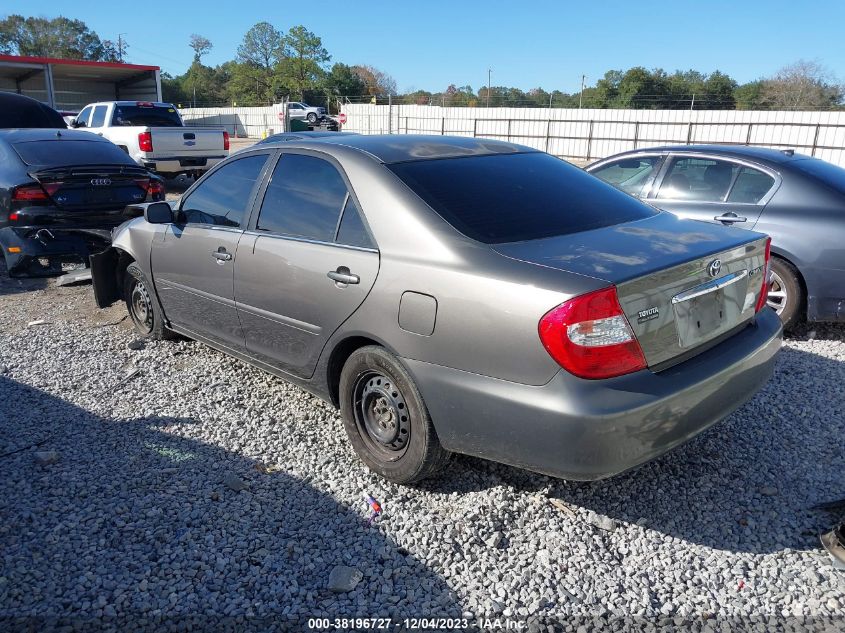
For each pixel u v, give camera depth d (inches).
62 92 1353.3
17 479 134.0
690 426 112.0
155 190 311.7
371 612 100.6
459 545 115.3
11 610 99.6
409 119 1498.5
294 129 1042.7
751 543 115.9
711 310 118.6
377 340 125.3
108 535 116.8
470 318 110.5
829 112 1092.5
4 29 3705.7
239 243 159.2
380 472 132.6
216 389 178.1
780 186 215.3
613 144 1174.3
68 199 279.4
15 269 276.5
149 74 1283.2
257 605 101.4
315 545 115.0
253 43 3225.9
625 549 114.5
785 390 174.7
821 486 132.3
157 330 208.8
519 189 137.4
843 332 225.1
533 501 127.5
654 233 126.6
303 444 148.8
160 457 142.9
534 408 104.3
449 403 115.2
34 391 176.9
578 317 100.7
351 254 130.5
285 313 147.3
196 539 116.0
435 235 119.9
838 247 201.2
